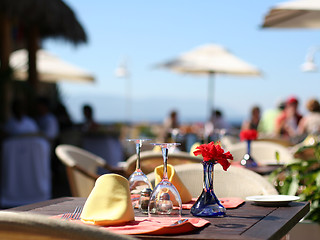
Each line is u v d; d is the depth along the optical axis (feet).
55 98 53.88
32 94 28.19
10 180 24.20
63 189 31.65
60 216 6.76
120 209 6.29
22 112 25.36
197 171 9.89
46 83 53.88
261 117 34.96
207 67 37.55
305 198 12.28
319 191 12.25
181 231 5.73
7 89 26.73
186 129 41.93
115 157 30.55
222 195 9.55
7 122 25.27
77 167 12.94
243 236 5.51
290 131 30.35
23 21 27.94
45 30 30.71
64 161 13.29
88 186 12.85
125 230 5.85
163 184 6.86
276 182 13.16
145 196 7.14
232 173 9.61
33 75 33.19
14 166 24.27
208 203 6.83
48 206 7.68
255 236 5.50
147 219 6.55
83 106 32.12
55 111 35.01
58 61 44.96
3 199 24.18
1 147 24.40
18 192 24.32
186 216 6.87
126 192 6.47
